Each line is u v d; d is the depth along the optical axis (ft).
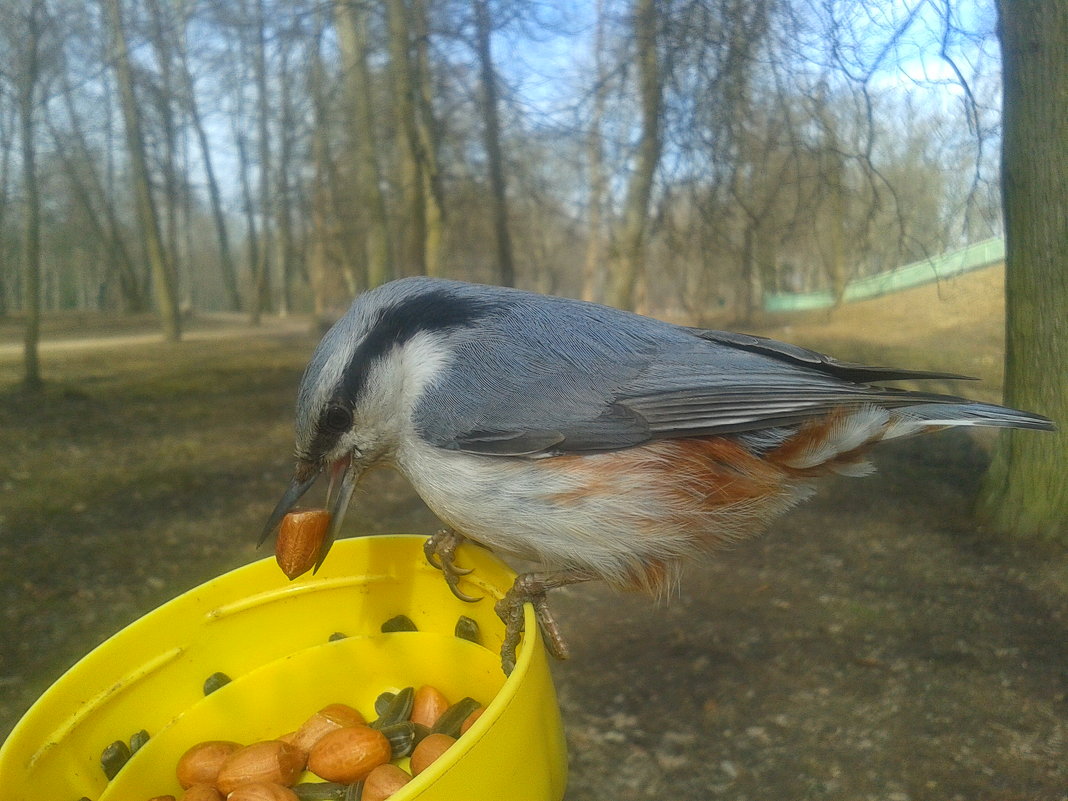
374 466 0.51
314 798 0.44
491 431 0.46
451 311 0.51
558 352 0.49
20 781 0.37
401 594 0.51
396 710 0.47
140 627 0.45
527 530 0.46
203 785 0.44
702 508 0.49
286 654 0.50
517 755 0.34
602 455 0.47
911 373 0.57
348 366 0.48
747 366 0.52
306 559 0.44
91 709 0.42
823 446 0.52
